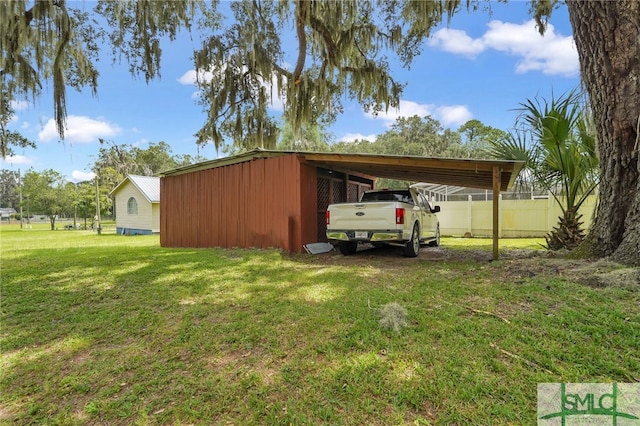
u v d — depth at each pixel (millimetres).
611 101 4465
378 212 6578
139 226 18625
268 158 8070
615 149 4504
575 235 6598
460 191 18250
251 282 4676
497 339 2553
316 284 4457
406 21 9938
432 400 1886
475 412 1780
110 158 34625
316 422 1757
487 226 12547
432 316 3053
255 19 9641
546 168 6461
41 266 6336
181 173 9906
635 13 4203
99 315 3508
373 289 4082
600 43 4477
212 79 10742
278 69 10398
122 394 2100
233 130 11500
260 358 2457
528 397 1887
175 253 7867
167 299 3977
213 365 2393
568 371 2100
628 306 2973
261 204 8180
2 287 4715
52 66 7664
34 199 29000
